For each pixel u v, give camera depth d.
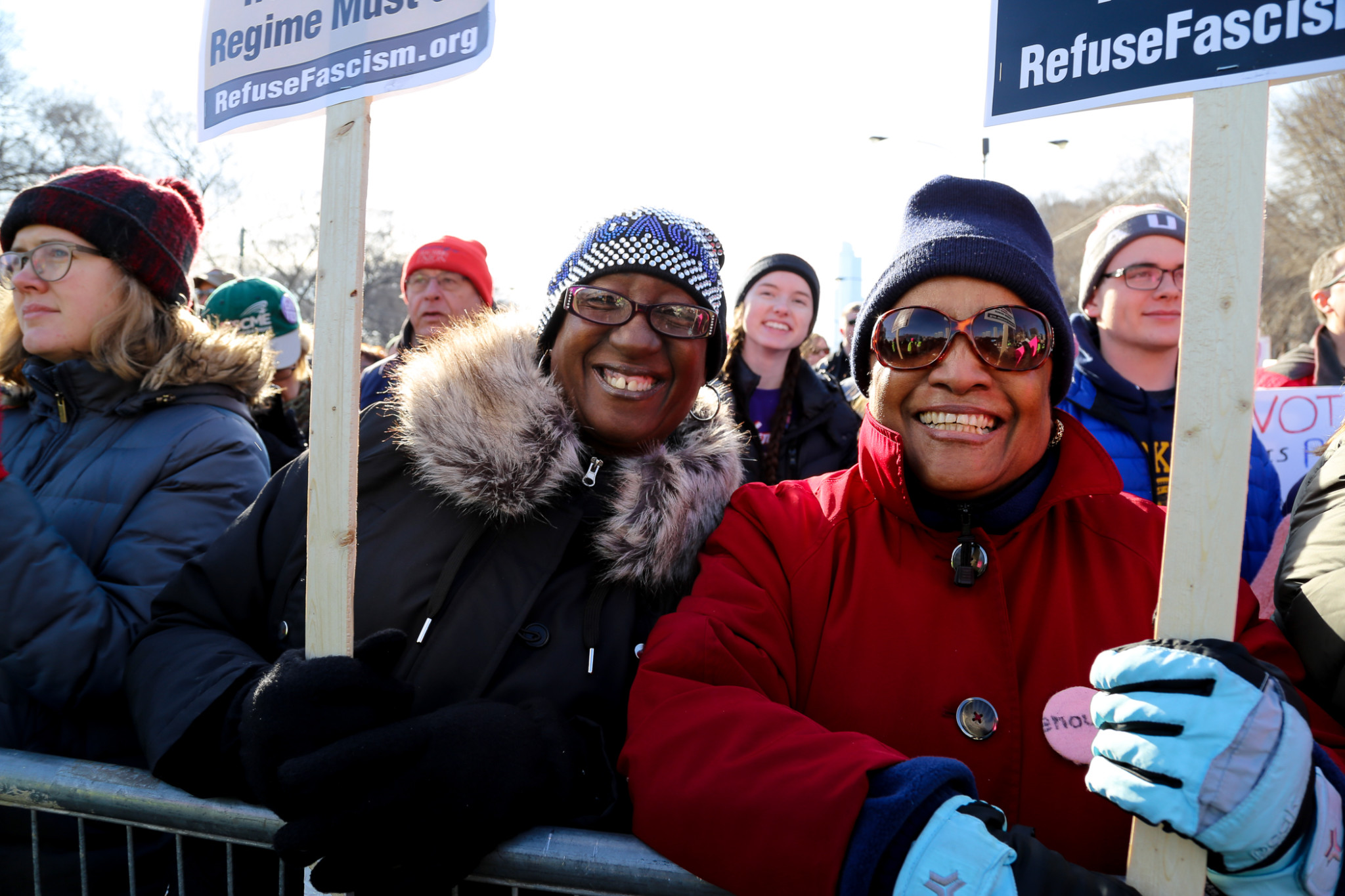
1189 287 0.91
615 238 1.49
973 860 0.92
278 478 1.53
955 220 1.34
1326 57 0.87
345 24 1.22
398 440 1.49
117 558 1.60
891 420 1.34
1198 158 0.92
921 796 0.97
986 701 1.24
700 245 1.56
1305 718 0.96
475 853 1.06
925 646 1.29
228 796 1.24
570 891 1.11
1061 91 1.03
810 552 1.40
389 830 1.02
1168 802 0.89
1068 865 0.95
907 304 1.33
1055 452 1.40
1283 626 1.30
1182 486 0.92
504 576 1.40
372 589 1.39
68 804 1.31
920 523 1.35
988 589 1.31
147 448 1.73
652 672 1.26
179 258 1.95
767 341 3.28
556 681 1.34
